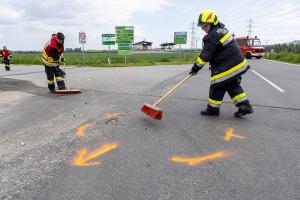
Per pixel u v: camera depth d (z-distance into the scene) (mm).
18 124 4656
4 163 3172
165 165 3055
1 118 5055
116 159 3221
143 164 3084
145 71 14469
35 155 3373
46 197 2477
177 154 3332
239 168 2967
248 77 10531
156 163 3104
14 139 3934
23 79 10867
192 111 5273
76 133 4129
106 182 2711
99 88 8242
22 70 16359
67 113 5289
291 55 24062
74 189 2596
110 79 10539
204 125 4402
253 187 2592
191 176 2809
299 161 3119
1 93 7555
